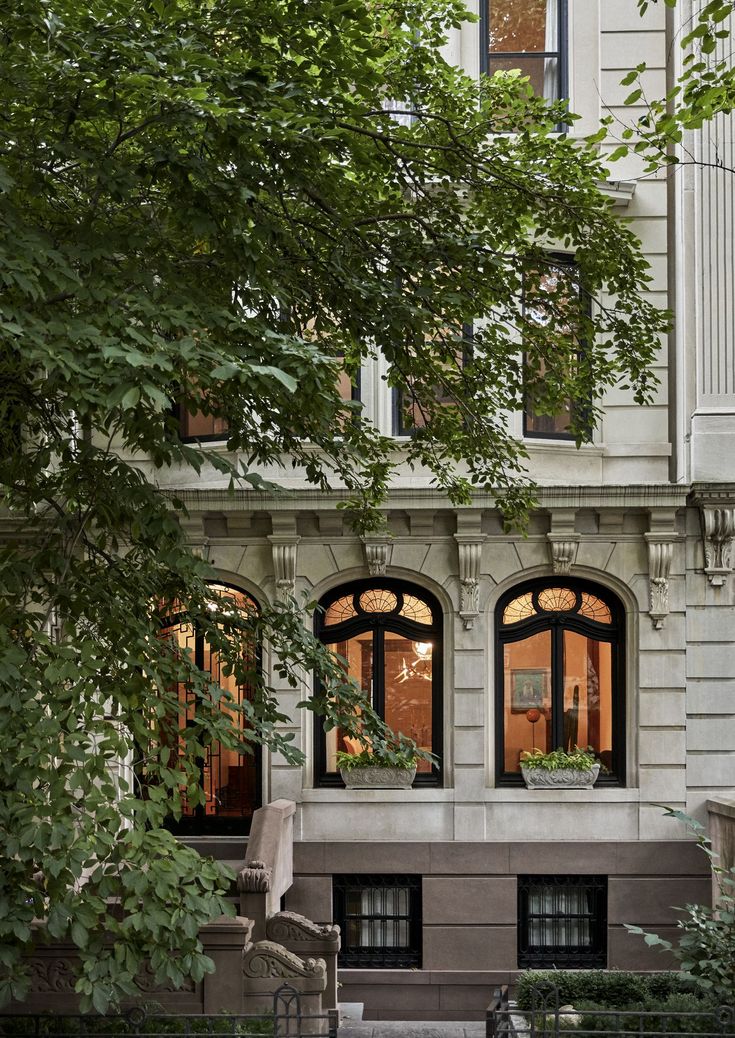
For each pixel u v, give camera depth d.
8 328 7.28
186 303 8.66
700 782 17.28
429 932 17.06
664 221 17.77
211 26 9.09
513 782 17.66
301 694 17.48
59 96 8.70
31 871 7.99
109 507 10.00
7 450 10.88
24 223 8.55
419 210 11.73
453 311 11.84
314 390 9.00
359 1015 16.05
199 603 11.16
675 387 17.61
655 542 17.25
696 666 17.38
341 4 9.13
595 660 17.86
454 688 17.44
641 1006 10.70
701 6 17.16
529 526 17.53
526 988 12.79
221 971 11.36
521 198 11.84
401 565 17.59
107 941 10.88
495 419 17.31
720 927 10.27
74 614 9.57
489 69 18.08
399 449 13.88
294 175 9.34
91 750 12.69
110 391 7.80
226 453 17.41
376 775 17.33
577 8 18.00
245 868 14.55
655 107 9.82
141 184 9.70
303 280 11.00
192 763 9.83
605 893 17.25
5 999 7.58
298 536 17.59
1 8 7.95
